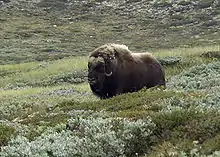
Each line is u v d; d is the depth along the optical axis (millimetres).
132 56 48750
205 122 25281
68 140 26172
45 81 94000
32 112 43500
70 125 29547
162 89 42375
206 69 64875
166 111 28391
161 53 102250
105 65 44344
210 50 99812
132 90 48062
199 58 92188
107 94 46125
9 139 28750
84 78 93188
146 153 24922
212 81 48656
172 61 89375
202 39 174750
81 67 103688
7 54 164375
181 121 26828
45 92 69750
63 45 182750
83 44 185750
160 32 199125
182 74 67125
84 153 24516
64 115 35438
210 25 198750
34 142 26531
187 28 199625
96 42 189375
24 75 103625
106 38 196625
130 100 35875
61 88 75438
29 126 32812
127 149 25203
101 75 44125
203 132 24594
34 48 177125
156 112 29203
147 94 37438
